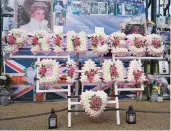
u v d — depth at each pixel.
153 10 5.97
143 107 4.96
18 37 4.07
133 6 5.86
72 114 4.38
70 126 3.65
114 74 3.87
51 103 5.26
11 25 5.29
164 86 5.70
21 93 5.36
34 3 5.38
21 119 4.02
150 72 5.88
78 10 5.57
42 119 4.03
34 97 5.39
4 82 5.09
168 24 6.04
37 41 4.00
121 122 3.93
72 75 3.84
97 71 3.88
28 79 5.37
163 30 6.02
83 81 3.84
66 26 5.52
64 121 3.97
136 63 4.08
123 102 5.44
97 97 3.68
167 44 5.93
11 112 4.44
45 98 5.43
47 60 3.86
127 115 3.90
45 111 4.53
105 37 4.08
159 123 3.87
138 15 5.89
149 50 4.32
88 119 4.08
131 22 5.84
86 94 3.68
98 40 4.05
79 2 5.57
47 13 5.44
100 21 5.68
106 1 5.70
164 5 6.25
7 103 5.04
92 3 5.63
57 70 3.88
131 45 4.18
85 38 4.05
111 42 4.10
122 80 3.91
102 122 3.92
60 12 5.49
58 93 5.49
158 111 4.57
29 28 5.38
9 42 4.06
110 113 4.48
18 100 5.35
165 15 6.26
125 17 5.82
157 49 4.33
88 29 5.63
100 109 3.69
